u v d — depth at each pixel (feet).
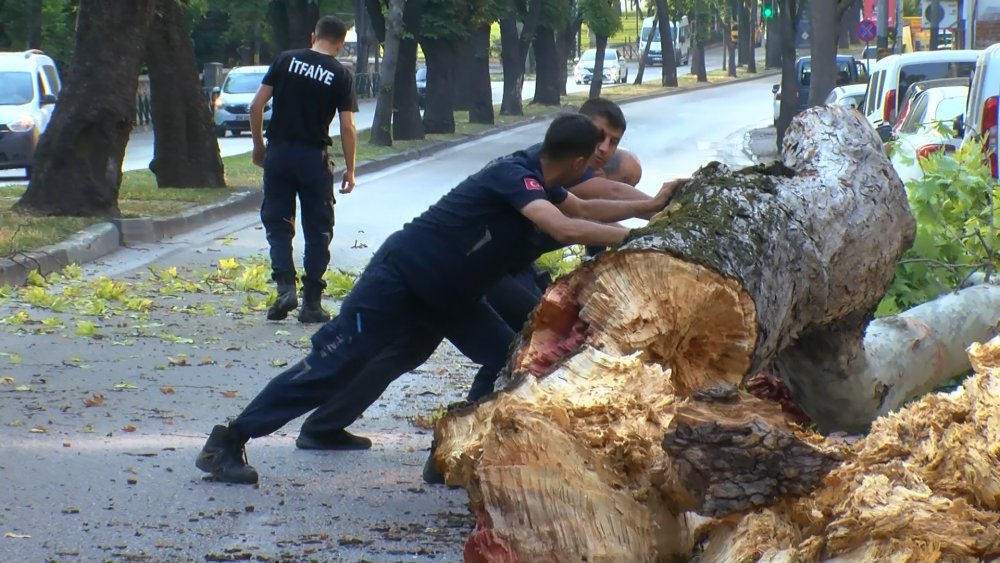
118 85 84.99
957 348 35.65
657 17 400.26
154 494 31.55
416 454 36.17
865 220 29.63
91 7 83.51
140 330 52.90
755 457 19.17
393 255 31.01
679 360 23.66
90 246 74.84
